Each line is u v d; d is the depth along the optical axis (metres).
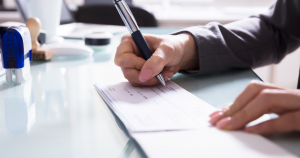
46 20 0.78
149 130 0.31
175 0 2.14
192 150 0.27
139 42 0.49
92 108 0.39
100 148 0.28
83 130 0.32
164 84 0.47
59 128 0.33
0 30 0.59
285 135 0.30
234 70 0.59
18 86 0.48
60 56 0.69
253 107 0.31
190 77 0.54
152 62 0.44
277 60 0.67
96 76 0.55
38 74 0.56
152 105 0.39
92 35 0.79
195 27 0.59
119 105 0.39
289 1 0.67
